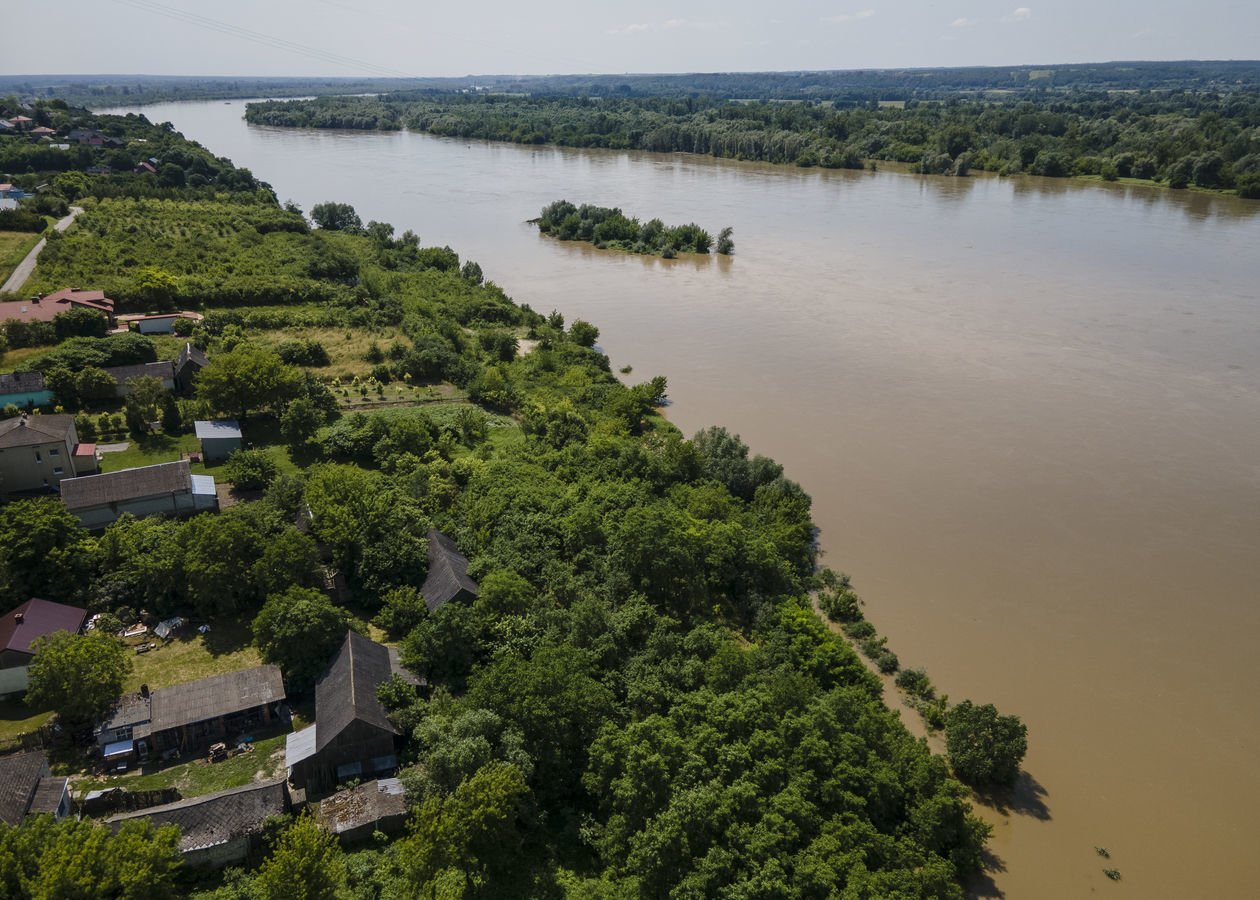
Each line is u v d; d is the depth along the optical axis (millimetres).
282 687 67562
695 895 51156
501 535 90438
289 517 91000
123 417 114250
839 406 138750
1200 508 109188
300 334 160500
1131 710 76875
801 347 166000
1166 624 88125
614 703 67188
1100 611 89938
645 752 58594
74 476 96562
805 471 117000
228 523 81125
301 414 111125
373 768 62656
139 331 148250
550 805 62000
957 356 161000
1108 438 127750
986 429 130500
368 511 87312
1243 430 130250
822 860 53438
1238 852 63562
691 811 54781
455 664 72500
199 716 64062
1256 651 84562
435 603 78375
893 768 62812
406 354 147250
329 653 70750
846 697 67000
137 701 65625
